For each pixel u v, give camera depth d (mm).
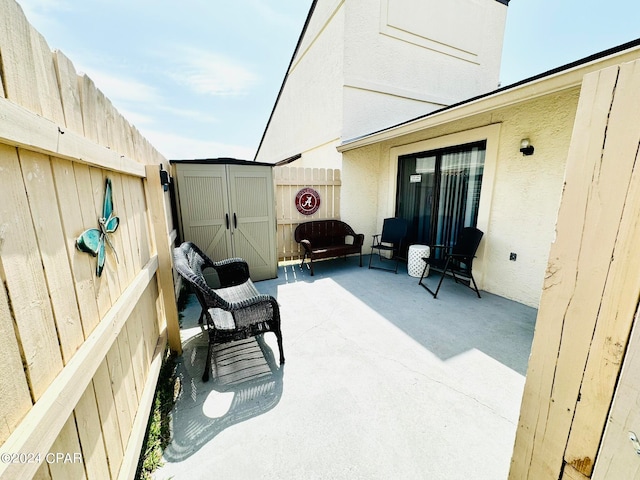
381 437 1406
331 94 4895
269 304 1911
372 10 4457
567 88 1993
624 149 490
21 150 655
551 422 693
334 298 3221
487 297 3246
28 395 624
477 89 5797
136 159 1750
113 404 1080
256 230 3723
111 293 1145
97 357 899
